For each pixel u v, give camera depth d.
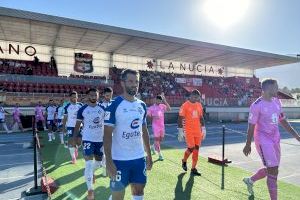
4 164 9.77
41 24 21.48
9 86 23.25
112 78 29.75
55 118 15.30
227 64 37.69
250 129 5.65
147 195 6.48
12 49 27.34
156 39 25.00
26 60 27.72
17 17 19.73
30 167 9.28
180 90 32.72
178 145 14.01
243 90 37.41
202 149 13.10
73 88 25.38
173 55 32.03
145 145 4.35
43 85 24.42
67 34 24.30
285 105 36.25
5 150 12.45
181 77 34.47
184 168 8.63
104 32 23.31
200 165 9.60
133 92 3.98
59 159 10.16
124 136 3.95
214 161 10.06
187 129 8.38
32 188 6.78
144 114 4.18
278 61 35.09
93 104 6.61
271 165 5.51
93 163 6.44
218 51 29.52
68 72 29.59
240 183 7.50
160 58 33.97
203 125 8.53
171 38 25.61
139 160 4.04
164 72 34.03
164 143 14.59
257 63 36.62
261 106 5.58
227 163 9.95
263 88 5.65
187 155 8.52
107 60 31.50
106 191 6.64
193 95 8.41
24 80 23.84
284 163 10.48
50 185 6.71
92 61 30.61
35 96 22.86
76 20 21.58
